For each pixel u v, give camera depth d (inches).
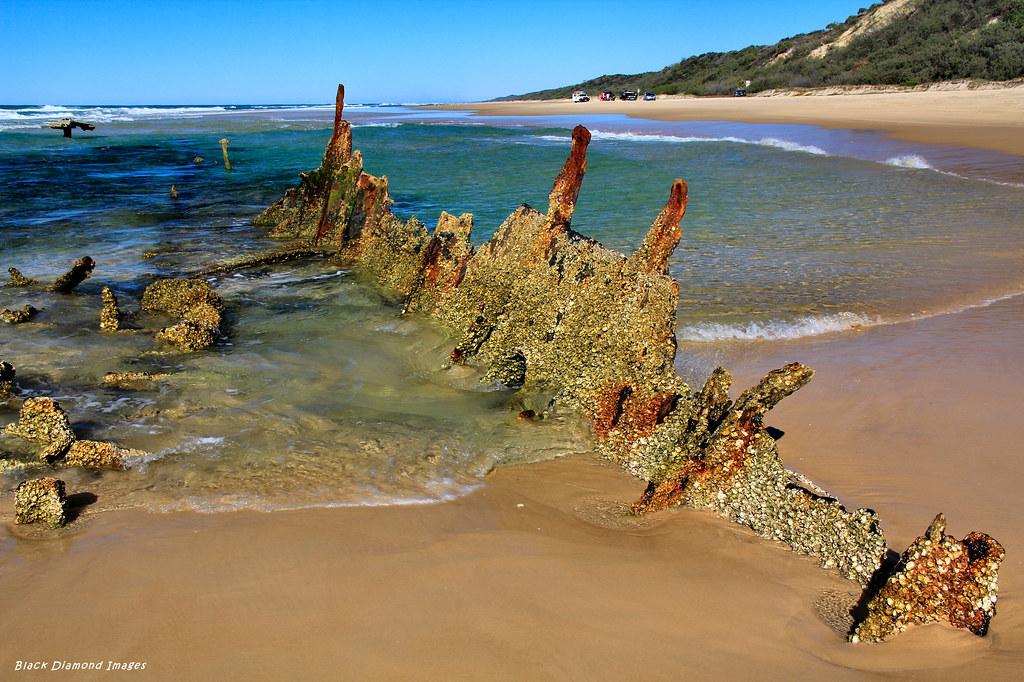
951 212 570.3
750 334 315.9
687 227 546.0
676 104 3019.2
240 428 224.8
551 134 1836.9
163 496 184.5
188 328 295.4
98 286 390.0
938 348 291.0
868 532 154.9
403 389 257.6
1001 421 223.9
